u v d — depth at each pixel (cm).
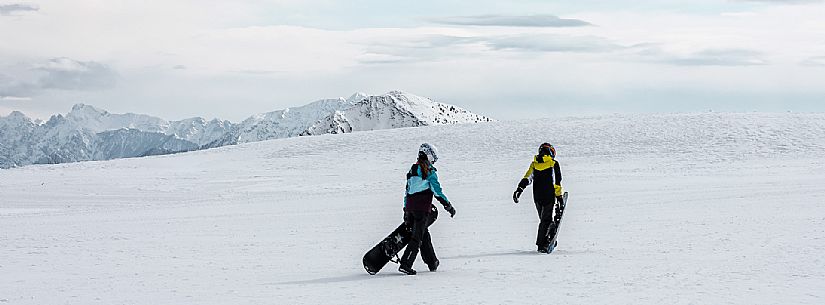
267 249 1241
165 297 764
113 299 756
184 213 2239
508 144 5828
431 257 943
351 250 1223
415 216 923
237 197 3294
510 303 689
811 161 4206
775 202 1864
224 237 1455
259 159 5897
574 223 1547
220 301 735
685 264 909
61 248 1291
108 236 1515
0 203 3169
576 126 6431
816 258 913
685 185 2847
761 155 4641
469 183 3578
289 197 3084
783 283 750
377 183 3956
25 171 5559
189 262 1074
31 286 856
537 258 1044
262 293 783
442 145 5991
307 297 754
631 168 4294
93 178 4825
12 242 1409
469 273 914
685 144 5250
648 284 772
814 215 1493
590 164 4659
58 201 3269
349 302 720
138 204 2983
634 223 1491
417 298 735
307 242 1351
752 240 1124
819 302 648
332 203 2547
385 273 948
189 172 5219
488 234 1419
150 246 1304
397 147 6053
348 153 5916
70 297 773
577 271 890
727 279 786
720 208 1759
